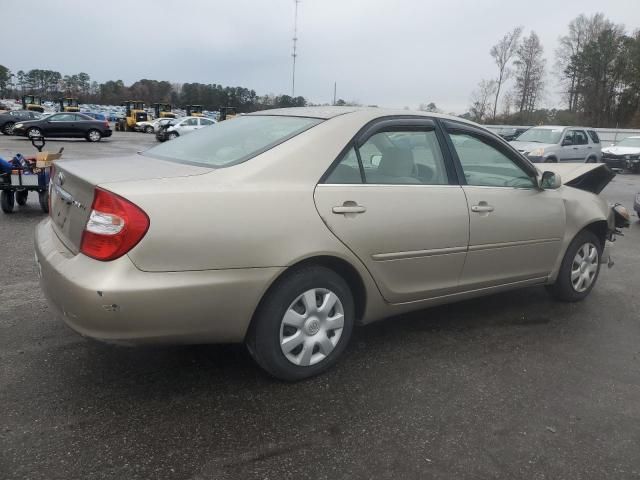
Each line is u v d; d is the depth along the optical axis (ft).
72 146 78.23
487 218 12.48
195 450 8.21
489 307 15.19
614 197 45.73
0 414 8.86
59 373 10.31
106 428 8.63
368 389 10.28
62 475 7.51
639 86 195.31
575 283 15.51
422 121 12.02
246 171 9.52
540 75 195.31
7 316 12.99
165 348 11.53
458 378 10.89
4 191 26.43
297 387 10.22
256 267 9.14
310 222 9.68
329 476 7.80
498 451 8.57
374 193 10.60
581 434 9.14
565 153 55.36
